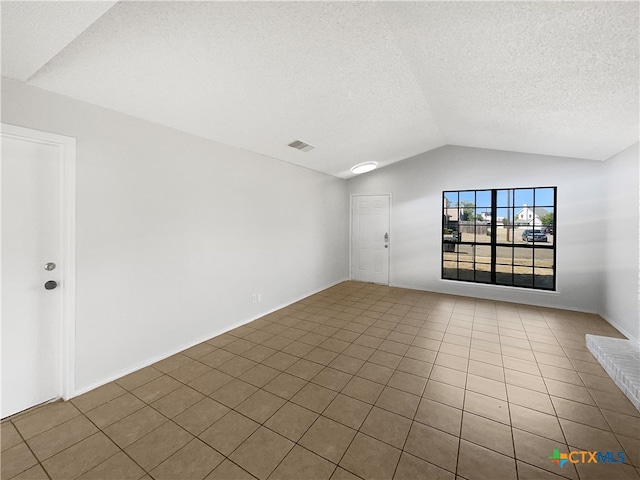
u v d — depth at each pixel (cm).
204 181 304
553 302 419
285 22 162
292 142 351
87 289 218
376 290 523
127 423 187
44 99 193
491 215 470
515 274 479
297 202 451
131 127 241
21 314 196
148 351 260
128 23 149
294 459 160
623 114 232
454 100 277
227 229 333
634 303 301
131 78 195
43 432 179
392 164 539
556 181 411
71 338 211
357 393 219
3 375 190
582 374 243
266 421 189
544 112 260
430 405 204
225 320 335
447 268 516
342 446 168
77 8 122
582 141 318
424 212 513
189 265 293
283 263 425
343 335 326
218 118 267
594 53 163
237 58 188
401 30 177
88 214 217
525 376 240
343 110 288
